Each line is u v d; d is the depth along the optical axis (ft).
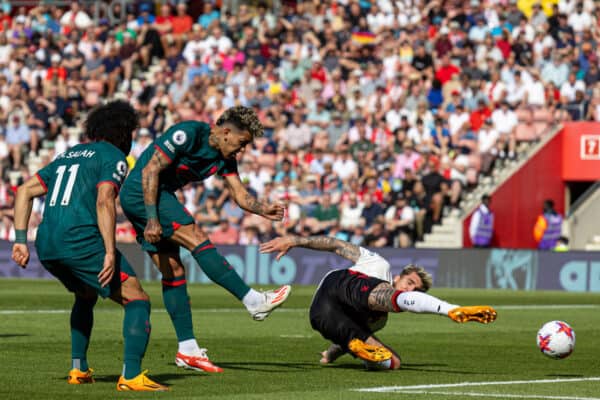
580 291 215.51
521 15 268.62
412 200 237.25
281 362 86.79
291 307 160.45
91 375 72.64
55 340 103.19
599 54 262.88
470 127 248.11
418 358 91.66
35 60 295.89
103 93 290.97
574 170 259.39
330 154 249.55
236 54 280.92
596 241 255.50
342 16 283.59
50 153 278.46
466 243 239.30
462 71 256.52
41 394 65.82
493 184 247.29
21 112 281.54
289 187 245.45
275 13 296.30
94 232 68.23
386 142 249.14
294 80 275.39
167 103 275.80
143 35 296.71
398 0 281.95
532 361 89.97
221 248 236.84
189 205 249.75
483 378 76.74
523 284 220.43
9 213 263.70
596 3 271.28
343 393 67.21
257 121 79.71
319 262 229.86
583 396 66.95
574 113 260.21
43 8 313.12
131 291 68.64
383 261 81.97
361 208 239.09
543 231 241.76
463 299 184.55
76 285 70.64
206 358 80.33
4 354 89.86
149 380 68.39
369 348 78.79
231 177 82.28
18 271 249.34
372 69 265.95
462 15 269.23
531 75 257.96
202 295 187.01
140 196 79.56
